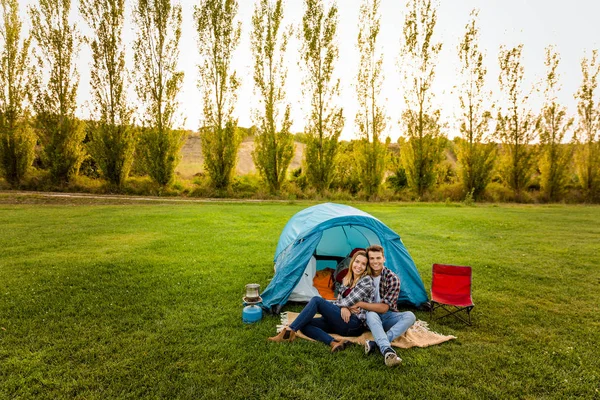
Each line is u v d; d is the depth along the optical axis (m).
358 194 27.48
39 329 4.79
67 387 3.54
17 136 24.55
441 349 4.47
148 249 9.39
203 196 25.77
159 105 25.19
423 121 27.30
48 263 7.86
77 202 19.81
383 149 27.53
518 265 8.47
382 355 4.27
